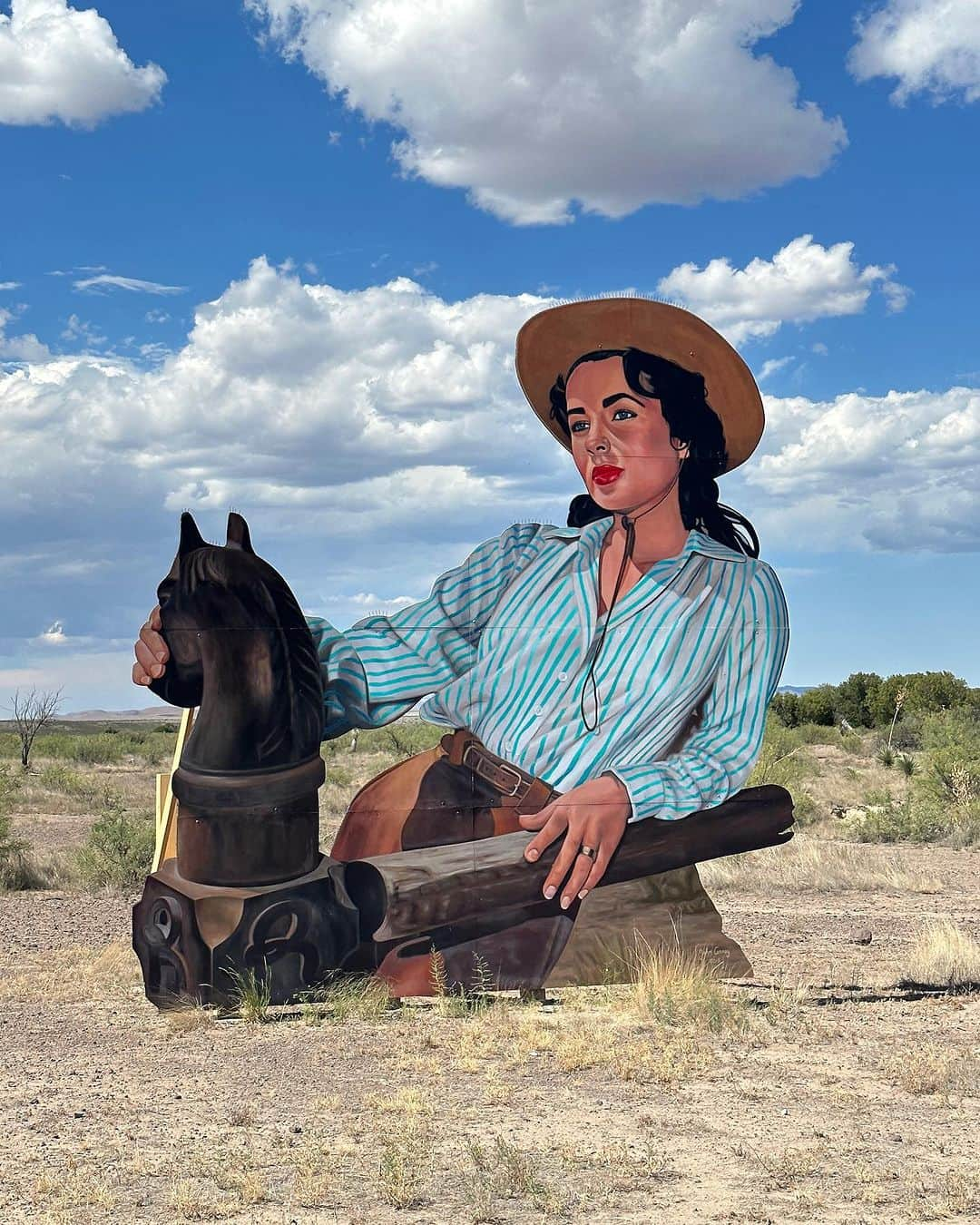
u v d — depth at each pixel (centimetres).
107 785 4081
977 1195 712
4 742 5753
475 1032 1151
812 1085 972
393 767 1352
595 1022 1194
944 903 2080
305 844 1319
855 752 5766
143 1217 687
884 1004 1302
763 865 2431
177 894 1305
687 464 1404
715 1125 862
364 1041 1136
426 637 1372
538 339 1418
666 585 1383
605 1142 820
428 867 1334
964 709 4541
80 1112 904
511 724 1362
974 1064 1034
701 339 1398
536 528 1401
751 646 1384
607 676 1368
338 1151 804
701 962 1343
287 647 1329
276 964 1299
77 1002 1323
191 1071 1031
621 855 1345
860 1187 731
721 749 1372
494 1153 792
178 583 1334
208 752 1315
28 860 2323
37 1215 688
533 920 1334
